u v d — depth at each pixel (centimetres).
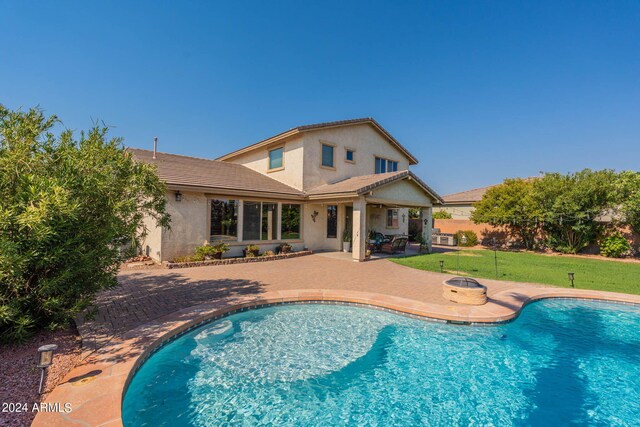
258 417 429
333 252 1878
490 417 445
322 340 661
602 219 1992
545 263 1627
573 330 746
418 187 1906
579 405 478
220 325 695
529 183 2355
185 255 1362
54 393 361
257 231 1638
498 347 655
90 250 525
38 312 505
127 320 632
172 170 1508
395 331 712
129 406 425
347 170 2117
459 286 828
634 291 1009
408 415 445
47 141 525
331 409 454
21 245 423
